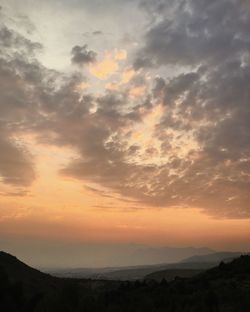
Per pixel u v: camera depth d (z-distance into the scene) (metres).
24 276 94.25
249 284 68.81
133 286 90.12
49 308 58.97
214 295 58.84
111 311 62.06
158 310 61.56
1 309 59.84
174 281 89.50
